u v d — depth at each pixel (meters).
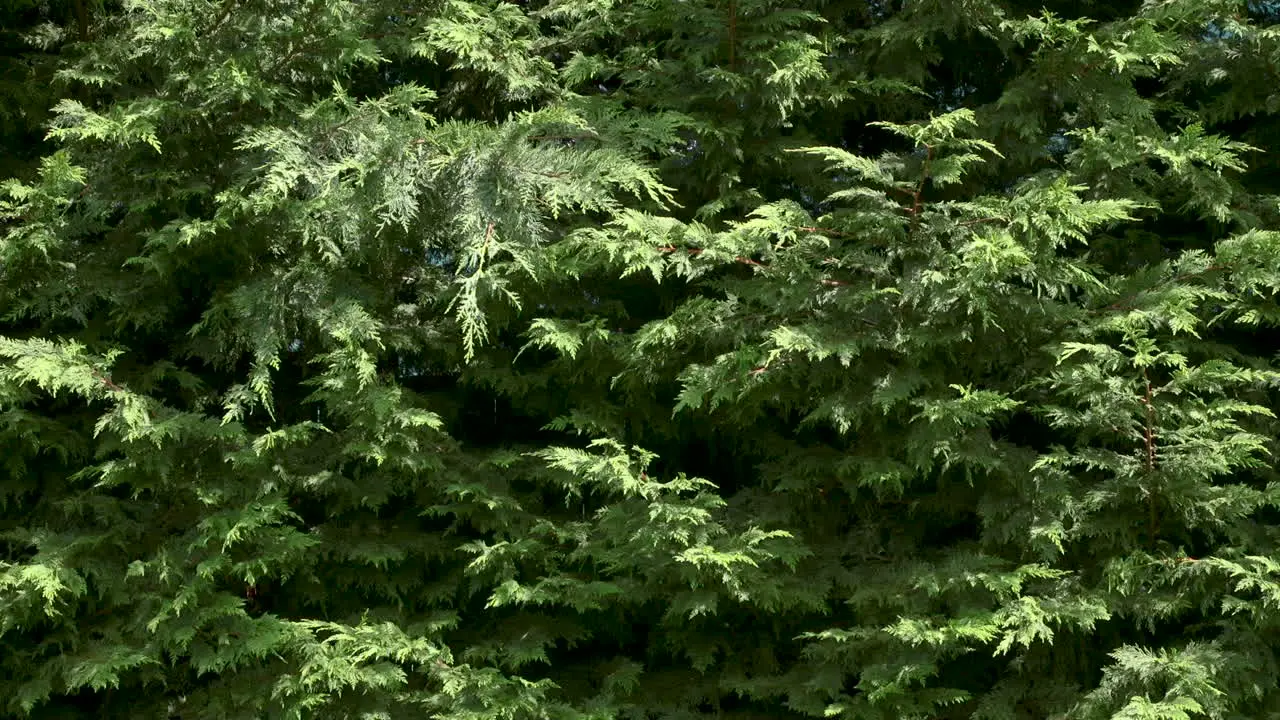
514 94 5.34
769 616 4.88
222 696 4.63
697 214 5.05
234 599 4.43
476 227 4.42
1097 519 4.38
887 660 4.43
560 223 5.11
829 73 5.13
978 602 4.35
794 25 5.25
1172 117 5.31
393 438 4.56
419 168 4.46
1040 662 4.52
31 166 5.24
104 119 4.32
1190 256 4.52
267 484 4.55
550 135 4.76
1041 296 4.76
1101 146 4.55
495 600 4.48
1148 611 4.21
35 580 4.24
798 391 4.67
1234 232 4.73
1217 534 4.55
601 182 4.49
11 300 4.65
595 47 5.61
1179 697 3.85
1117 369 4.48
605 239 4.46
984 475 4.61
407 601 5.06
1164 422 4.32
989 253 3.99
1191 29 5.03
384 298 5.06
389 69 5.76
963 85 5.64
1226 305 4.63
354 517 5.04
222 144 4.90
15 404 4.64
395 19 5.52
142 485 4.51
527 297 4.88
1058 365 4.46
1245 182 5.19
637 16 5.25
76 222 4.64
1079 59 4.61
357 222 4.51
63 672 4.37
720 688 4.84
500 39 5.10
